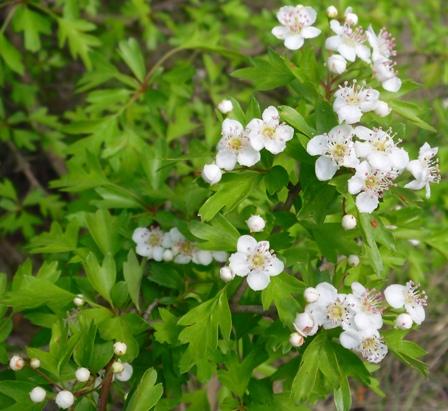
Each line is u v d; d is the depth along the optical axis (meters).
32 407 0.23
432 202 0.37
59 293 0.25
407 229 0.27
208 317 0.24
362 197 0.22
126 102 0.34
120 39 0.46
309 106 0.26
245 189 0.23
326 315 0.23
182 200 0.28
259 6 0.60
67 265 0.29
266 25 0.42
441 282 0.52
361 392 0.48
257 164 0.24
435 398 0.49
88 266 0.25
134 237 0.27
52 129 0.47
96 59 0.35
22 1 0.37
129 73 0.49
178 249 0.27
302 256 0.24
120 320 0.24
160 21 0.54
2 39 0.37
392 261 0.27
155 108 0.34
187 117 0.36
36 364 0.23
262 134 0.23
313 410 0.44
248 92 0.45
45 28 0.37
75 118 0.44
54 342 0.23
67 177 0.29
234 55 0.36
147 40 0.46
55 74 0.54
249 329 0.26
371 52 0.26
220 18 0.53
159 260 0.27
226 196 0.23
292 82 0.26
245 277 0.24
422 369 0.23
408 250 0.30
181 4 0.51
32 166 0.53
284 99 0.45
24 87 0.44
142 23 0.46
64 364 0.23
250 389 0.25
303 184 0.23
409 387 0.49
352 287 0.23
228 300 0.25
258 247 0.23
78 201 0.32
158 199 0.29
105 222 0.27
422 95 0.51
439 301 0.51
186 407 0.32
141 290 0.27
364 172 0.22
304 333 0.22
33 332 0.44
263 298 0.23
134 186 0.29
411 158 0.25
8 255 0.48
